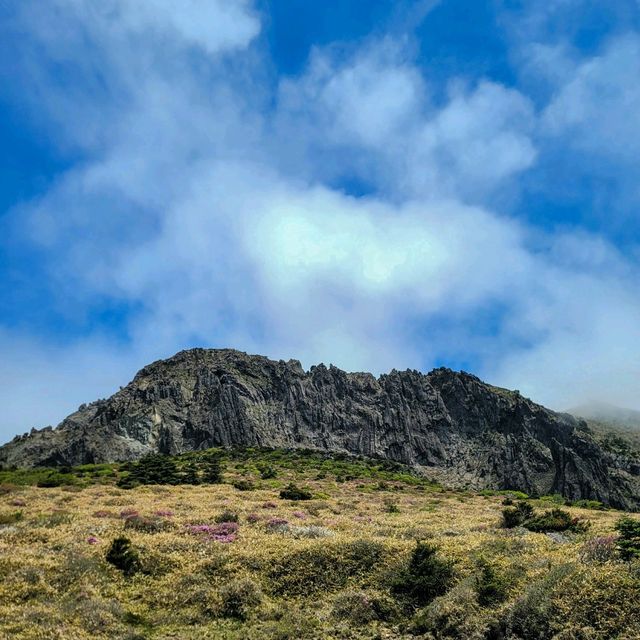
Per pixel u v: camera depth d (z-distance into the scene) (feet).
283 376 596.70
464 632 71.20
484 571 80.53
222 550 101.45
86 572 88.33
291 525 129.59
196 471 335.47
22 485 240.32
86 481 267.59
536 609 70.23
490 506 234.17
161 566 94.68
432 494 305.73
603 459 525.34
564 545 96.32
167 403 527.81
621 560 78.59
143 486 245.24
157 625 77.05
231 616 80.69
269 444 507.30
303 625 77.15
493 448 530.68
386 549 96.84
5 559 88.02
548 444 547.49
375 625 77.82
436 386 640.17
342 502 211.41
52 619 71.67
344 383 613.93
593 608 67.26
